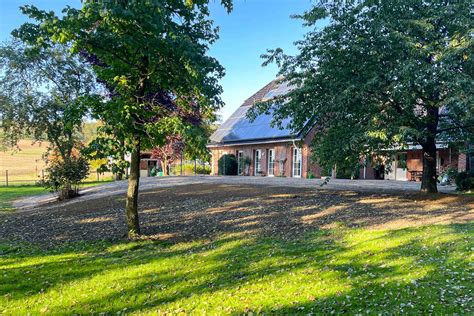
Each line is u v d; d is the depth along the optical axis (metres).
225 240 7.37
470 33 8.68
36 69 16.28
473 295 4.24
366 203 10.61
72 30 6.05
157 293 4.82
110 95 8.25
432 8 9.77
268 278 5.16
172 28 6.46
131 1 5.66
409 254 5.80
